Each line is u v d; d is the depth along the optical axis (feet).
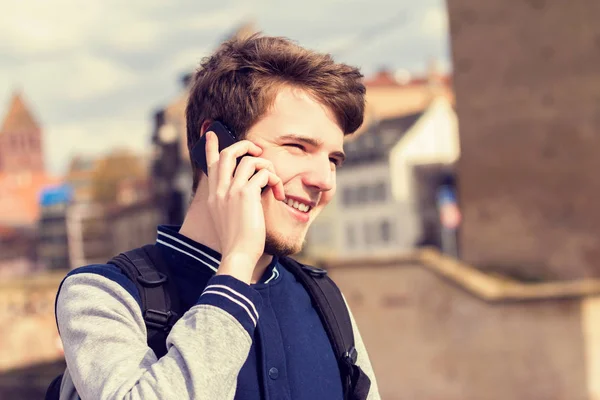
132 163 222.48
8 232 248.11
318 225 176.55
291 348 5.58
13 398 32.42
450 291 36.58
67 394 5.38
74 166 225.97
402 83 200.75
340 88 5.60
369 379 6.00
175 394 4.51
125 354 4.89
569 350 35.65
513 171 56.65
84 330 5.01
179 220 60.59
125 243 196.65
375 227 166.20
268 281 5.80
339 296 6.18
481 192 57.67
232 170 5.35
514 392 35.86
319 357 5.69
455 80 58.95
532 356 35.86
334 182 5.75
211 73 5.75
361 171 169.68
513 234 56.44
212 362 4.63
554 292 35.70
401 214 161.58
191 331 4.74
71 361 5.02
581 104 54.54
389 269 37.14
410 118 169.17
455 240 153.99
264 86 5.49
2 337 32.96
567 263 54.49
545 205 55.47
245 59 5.61
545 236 55.31
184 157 59.98
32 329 33.09
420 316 36.88
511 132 56.75
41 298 33.04
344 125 5.74
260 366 5.35
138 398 4.51
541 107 55.62
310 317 5.90
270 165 5.37
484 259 57.41
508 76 56.95
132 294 5.24
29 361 32.83
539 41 56.08
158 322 5.23
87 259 211.61
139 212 182.80
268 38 5.82
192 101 5.89
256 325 5.41
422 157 165.27
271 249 5.47
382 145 165.27
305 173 5.49
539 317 35.86
